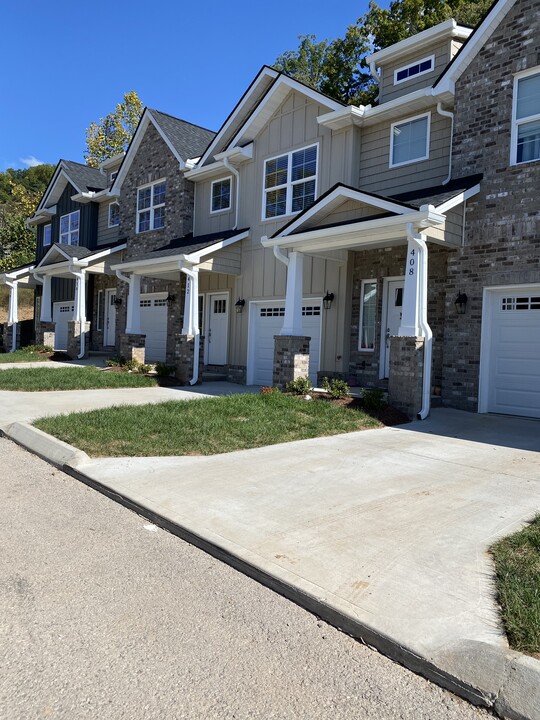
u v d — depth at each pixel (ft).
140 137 63.10
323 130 43.70
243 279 49.83
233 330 50.72
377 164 41.27
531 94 32.04
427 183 38.19
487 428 29.14
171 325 58.95
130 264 51.26
